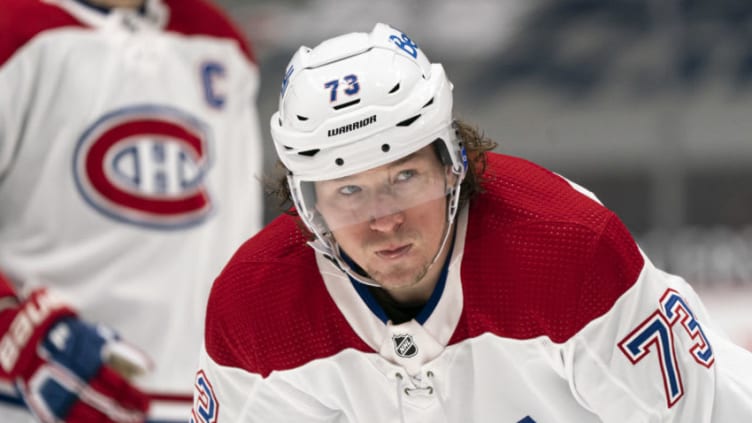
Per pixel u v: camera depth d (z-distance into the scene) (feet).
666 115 49.39
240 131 32.32
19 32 28.94
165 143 30.76
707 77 50.42
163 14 30.96
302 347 18.38
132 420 30.73
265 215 34.53
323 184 16.42
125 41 30.27
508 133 51.37
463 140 17.44
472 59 56.54
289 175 16.99
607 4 55.77
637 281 17.07
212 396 19.74
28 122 29.27
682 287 22.36
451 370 18.48
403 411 19.17
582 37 55.52
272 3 57.67
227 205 31.91
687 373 17.84
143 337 30.99
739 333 44.21
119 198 30.37
